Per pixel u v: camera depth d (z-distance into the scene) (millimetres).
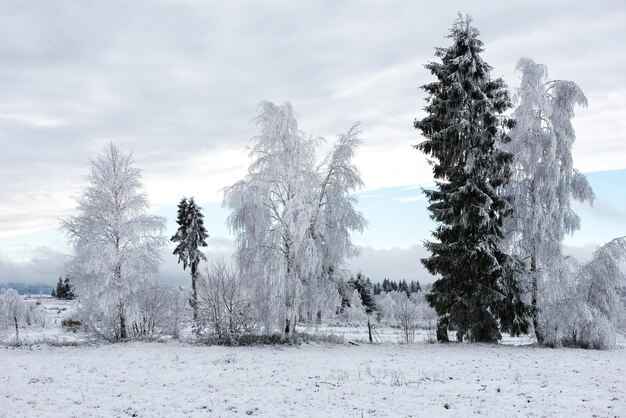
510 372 15781
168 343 23969
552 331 24094
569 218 25562
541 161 25609
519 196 25797
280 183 24781
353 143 25484
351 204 25688
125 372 15586
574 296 24516
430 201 25172
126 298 25344
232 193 23875
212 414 10508
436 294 24875
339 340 25000
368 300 62781
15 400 11727
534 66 25875
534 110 25938
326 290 25062
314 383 13773
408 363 17828
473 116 24109
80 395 12281
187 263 45125
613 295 24266
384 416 10266
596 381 14133
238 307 23859
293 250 23406
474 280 23766
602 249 24781
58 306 79625
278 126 24375
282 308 23078
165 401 11648
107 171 25797
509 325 23594
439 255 24109
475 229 23906
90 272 24719
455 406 11055
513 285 23375
